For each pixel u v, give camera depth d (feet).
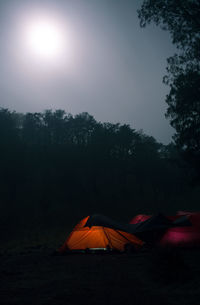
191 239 38.65
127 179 346.33
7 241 92.58
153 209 255.09
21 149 278.87
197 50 95.66
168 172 311.47
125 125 331.98
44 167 284.61
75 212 222.07
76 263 31.50
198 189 307.58
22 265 31.45
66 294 18.79
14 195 237.25
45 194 243.19
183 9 90.58
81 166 305.94
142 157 320.70
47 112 358.64
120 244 39.73
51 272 26.76
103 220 41.19
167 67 103.91
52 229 135.33
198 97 101.60
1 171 257.55
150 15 95.04
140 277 22.65
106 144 321.52
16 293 19.31
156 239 39.88
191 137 106.22
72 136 354.54
